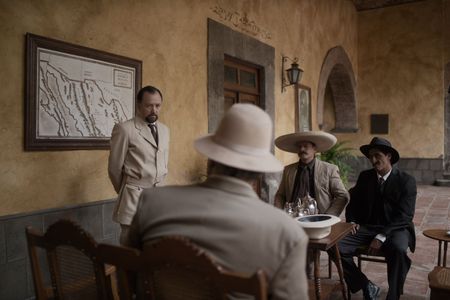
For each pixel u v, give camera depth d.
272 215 1.29
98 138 3.71
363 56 12.51
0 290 2.98
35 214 3.20
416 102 11.91
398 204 3.49
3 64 3.01
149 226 1.42
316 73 9.23
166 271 1.36
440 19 11.55
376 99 12.37
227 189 1.36
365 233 3.51
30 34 3.14
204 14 5.29
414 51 11.89
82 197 3.61
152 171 3.21
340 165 9.48
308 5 8.82
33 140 3.17
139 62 4.17
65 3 3.44
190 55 5.00
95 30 3.72
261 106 6.91
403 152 12.08
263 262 1.26
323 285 3.15
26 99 3.13
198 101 5.15
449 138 11.88
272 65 7.13
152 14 4.39
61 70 3.39
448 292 2.41
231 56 5.93
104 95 3.78
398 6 12.02
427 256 4.79
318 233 2.55
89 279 1.62
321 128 9.54
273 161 1.41
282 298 1.24
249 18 6.42
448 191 10.44
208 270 1.22
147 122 3.29
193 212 1.34
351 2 11.87
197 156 5.10
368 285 3.30
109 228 3.82
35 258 1.77
